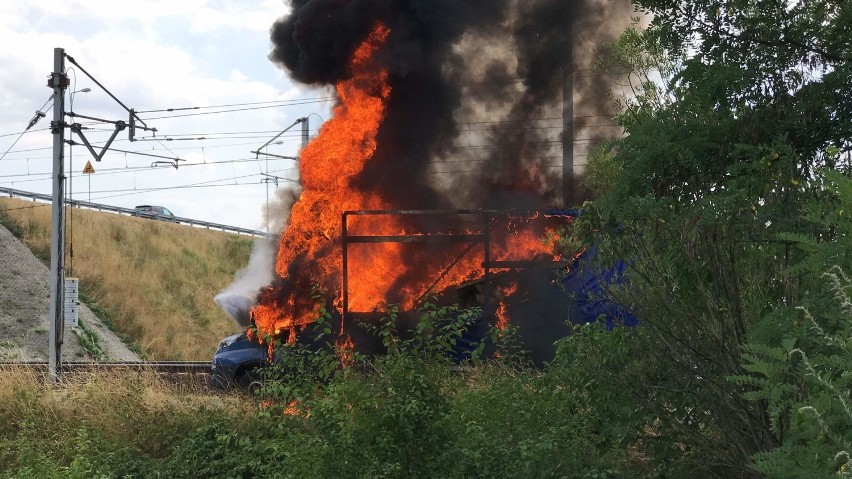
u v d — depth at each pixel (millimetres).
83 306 39750
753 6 6527
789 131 6074
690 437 7012
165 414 11969
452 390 8453
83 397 12852
